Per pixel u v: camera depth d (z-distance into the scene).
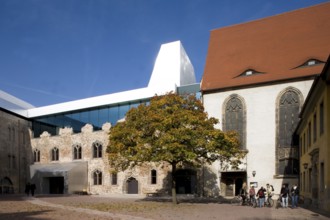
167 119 23.77
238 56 40.81
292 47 38.16
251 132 35.84
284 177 33.56
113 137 26.41
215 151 25.16
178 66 57.66
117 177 42.88
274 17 42.28
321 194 20.19
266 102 35.69
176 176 39.19
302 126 28.81
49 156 49.31
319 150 20.52
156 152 24.62
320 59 34.97
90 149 45.53
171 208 22.30
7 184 47.72
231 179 36.19
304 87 34.12
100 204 25.58
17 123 51.38
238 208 22.64
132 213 18.80
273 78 35.53
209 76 40.19
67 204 25.33
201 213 19.08
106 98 50.69
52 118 55.34
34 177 47.22
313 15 39.84
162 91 47.09
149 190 40.34
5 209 20.58
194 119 24.45
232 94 37.38
